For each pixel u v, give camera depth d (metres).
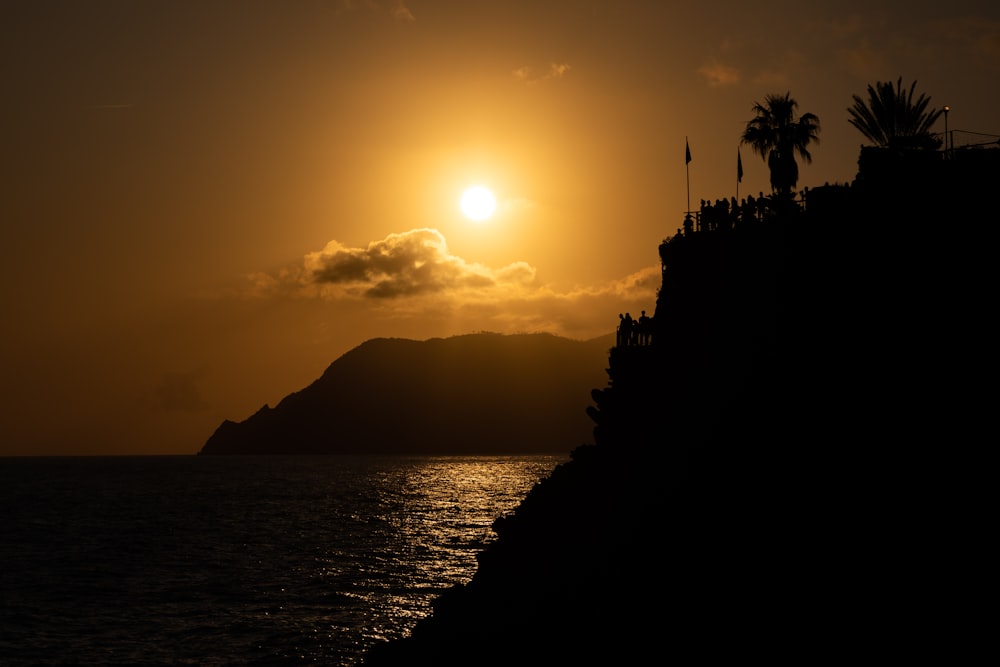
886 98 41.00
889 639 21.23
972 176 33.22
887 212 34.81
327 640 54.75
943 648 20.39
